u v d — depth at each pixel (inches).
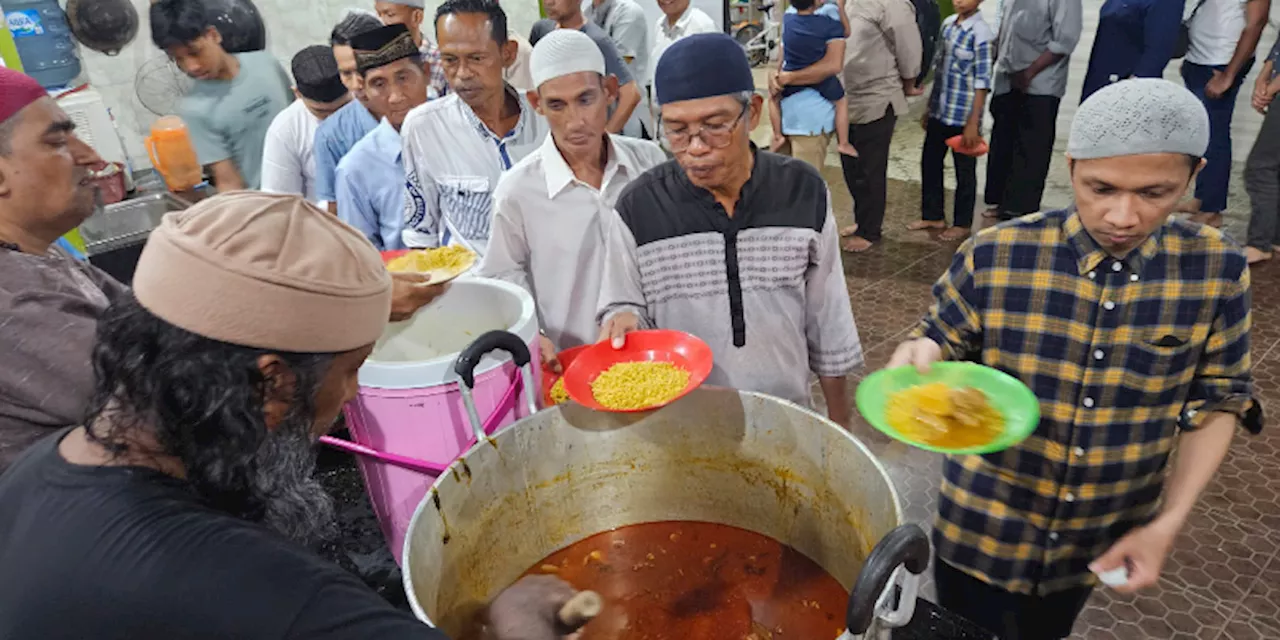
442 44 81.4
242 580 26.3
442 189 89.7
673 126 55.3
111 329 28.8
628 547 57.7
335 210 110.3
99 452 29.9
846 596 51.1
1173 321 49.4
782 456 53.4
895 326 146.1
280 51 168.1
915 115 273.4
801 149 172.4
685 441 56.6
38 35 129.2
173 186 129.3
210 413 27.8
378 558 53.2
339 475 61.2
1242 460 105.5
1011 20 168.1
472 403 47.3
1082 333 51.3
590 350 58.2
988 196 193.5
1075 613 60.9
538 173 75.2
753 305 62.4
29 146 46.8
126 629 26.0
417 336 60.4
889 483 44.1
